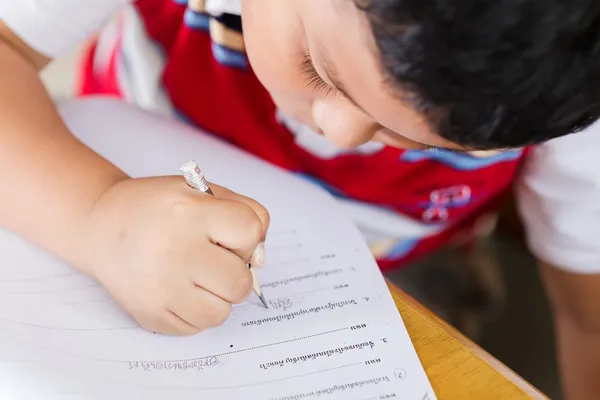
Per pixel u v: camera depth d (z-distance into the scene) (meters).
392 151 0.71
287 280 0.51
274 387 0.46
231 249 0.49
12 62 0.60
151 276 0.48
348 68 0.43
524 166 0.74
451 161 0.73
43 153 0.54
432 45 0.39
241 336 0.48
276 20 0.48
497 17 0.38
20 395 0.44
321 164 0.73
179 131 0.61
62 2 0.61
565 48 0.39
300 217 0.55
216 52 0.68
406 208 0.77
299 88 0.50
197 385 0.46
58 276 0.50
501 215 1.00
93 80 0.79
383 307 0.49
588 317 0.80
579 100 0.41
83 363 0.46
